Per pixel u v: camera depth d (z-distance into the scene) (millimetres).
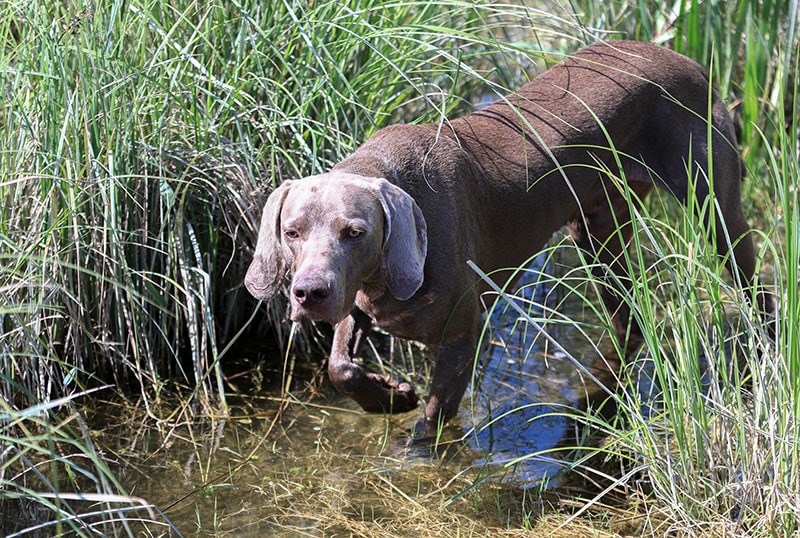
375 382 3914
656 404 4195
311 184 3414
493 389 4461
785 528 3117
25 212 4113
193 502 3594
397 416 4242
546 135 4121
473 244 3873
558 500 3629
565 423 4199
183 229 4430
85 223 4172
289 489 3689
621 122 4242
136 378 4398
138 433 4035
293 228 3359
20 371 3986
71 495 2721
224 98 4590
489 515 3539
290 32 4629
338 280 3242
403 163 3736
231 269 4652
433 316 3713
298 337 4719
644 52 4395
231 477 3762
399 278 3447
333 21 4414
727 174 4336
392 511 3559
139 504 3561
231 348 4727
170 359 4508
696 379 3316
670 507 3303
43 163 4062
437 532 3418
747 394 3605
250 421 4172
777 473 3133
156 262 4449
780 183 3459
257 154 4539
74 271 4191
